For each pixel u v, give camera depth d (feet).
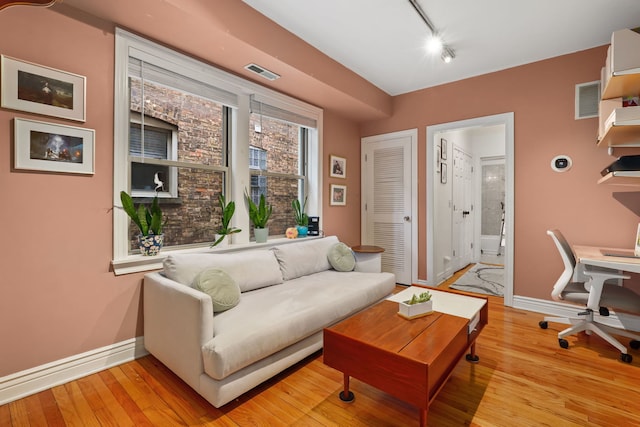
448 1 7.27
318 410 5.31
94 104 6.42
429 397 4.27
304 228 11.60
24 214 5.61
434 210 12.87
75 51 6.15
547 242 10.02
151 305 6.70
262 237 9.84
